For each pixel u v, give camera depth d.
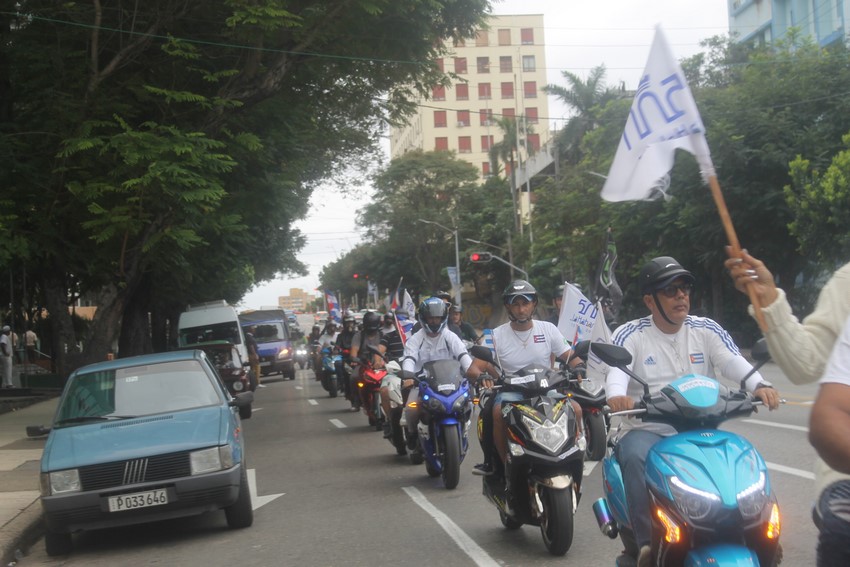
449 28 21.61
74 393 9.81
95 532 9.71
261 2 18.28
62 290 25.22
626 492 4.92
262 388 34.03
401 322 16.89
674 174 32.22
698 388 4.67
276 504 10.14
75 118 17.77
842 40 34.25
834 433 2.81
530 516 7.31
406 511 9.21
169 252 19.83
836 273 3.86
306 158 24.66
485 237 73.06
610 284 15.82
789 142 30.69
